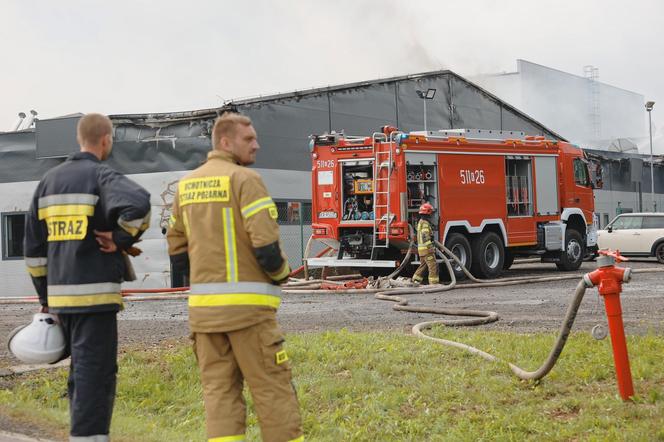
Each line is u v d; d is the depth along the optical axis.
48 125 20.67
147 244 19.52
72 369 4.37
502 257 18.66
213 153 4.26
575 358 7.37
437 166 17.22
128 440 5.32
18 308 15.02
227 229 4.08
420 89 25.78
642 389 6.29
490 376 6.94
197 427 6.23
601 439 5.14
